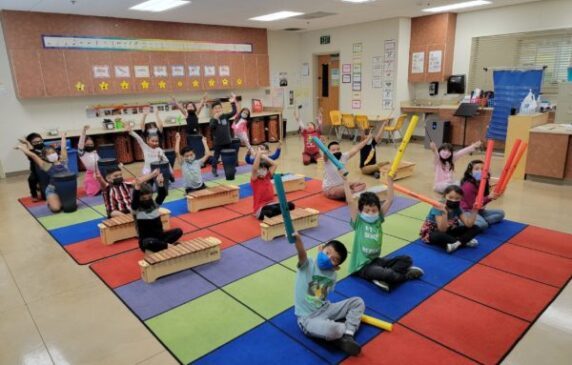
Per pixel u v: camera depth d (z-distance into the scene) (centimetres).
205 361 252
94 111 880
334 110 1202
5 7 702
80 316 309
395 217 498
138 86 899
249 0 696
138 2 691
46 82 785
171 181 668
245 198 593
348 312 271
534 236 434
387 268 334
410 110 1011
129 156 894
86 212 555
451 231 413
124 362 256
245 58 1072
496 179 623
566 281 340
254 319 295
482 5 840
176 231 420
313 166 801
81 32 810
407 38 992
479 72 930
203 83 1003
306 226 465
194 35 968
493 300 312
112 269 381
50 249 435
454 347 259
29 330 294
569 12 784
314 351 258
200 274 365
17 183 741
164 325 292
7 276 377
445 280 343
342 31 1095
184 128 970
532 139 648
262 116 1094
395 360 247
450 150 586
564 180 634
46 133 809
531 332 275
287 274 362
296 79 1240
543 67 770
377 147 991
